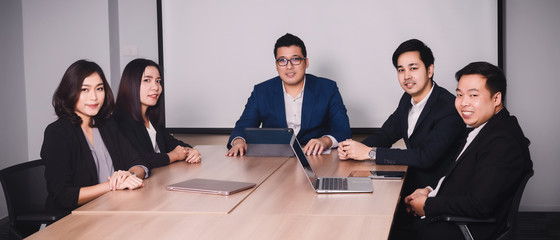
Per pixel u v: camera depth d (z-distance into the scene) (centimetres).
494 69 213
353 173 252
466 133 279
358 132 452
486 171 199
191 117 476
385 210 186
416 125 284
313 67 455
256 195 211
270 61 461
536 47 441
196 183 229
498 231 202
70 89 244
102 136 262
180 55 472
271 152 307
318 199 203
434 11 435
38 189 241
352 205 194
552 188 452
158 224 172
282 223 171
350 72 450
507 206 202
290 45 334
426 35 438
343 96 452
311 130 351
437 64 439
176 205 194
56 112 248
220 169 268
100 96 251
